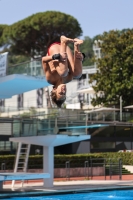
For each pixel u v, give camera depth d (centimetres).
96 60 8662
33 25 10850
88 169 5069
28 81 3794
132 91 8306
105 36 8756
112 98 8350
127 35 8638
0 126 6122
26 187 3691
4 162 5059
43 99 11300
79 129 3925
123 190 3578
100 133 7044
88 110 7862
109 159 5425
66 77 1098
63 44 1090
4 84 3884
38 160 5216
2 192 3222
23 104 11494
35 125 3891
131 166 5891
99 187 3569
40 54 11350
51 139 3638
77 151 6662
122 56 8394
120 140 7169
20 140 3812
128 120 7512
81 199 2956
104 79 8469
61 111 6869
